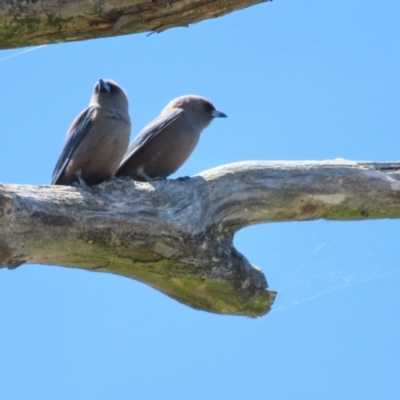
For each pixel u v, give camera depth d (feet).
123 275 35.24
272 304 37.91
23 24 33.63
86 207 32.40
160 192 34.47
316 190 37.40
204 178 36.27
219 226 36.06
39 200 31.40
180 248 34.24
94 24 33.99
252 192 36.73
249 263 37.01
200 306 36.99
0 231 30.30
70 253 32.37
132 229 33.09
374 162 38.65
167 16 33.88
